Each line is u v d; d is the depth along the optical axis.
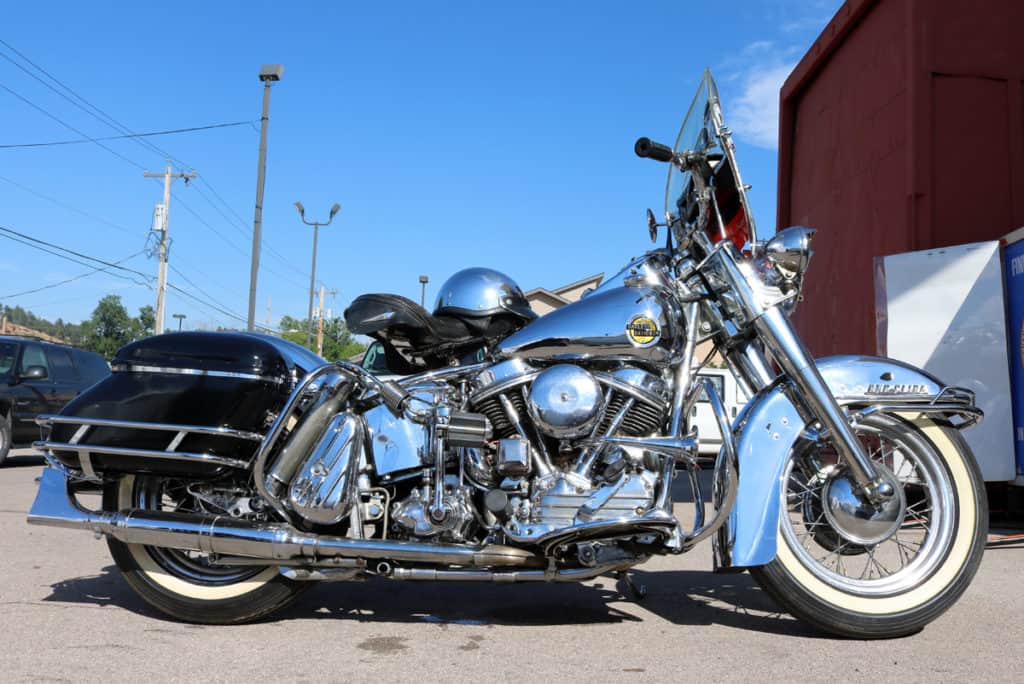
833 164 8.88
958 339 6.15
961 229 7.05
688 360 3.00
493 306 3.25
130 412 2.94
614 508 2.73
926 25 7.15
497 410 2.96
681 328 2.99
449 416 2.80
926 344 6.28
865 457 2.85
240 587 3.04
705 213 3.10
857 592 2.87
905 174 7.24
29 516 3.00
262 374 3.00
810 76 9.52
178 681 2.38
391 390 2.87
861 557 4.37
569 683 2.39
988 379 6.00
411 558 2.81
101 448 2.92
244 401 2.95
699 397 3.18
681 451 2.71
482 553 2.77
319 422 2.92
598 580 3.91
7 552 4.39
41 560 4.19
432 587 3.75
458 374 3.07
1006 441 5.92
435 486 2.85
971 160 7.09
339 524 2.98
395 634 2.92
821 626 2.87
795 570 2.88
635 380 2.87
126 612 3.18
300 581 3.04
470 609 3.31
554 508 2.75
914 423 3.03
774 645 2.80
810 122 9.63
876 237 7.82
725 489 2.78
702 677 2.45
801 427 2.92
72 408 2.98
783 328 2.93
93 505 3.89
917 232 7.07
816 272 9.30
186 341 3.08
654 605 3.40
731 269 3.01
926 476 3.03
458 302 3.28
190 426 2.89
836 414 2.85
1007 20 7.12
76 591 3.52
